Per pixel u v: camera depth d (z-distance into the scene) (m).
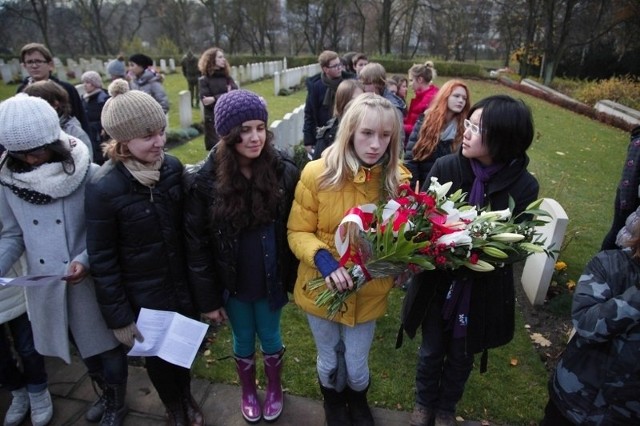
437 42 40.00
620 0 23.78
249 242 1.95
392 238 1.61
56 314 2.00
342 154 1.78
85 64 23.06
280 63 25.27
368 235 1.67
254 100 1.70
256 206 1.84
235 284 2.01
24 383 2.30
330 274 1.75
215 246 1.94
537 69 29.48
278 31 40.81
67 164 1.85
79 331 2.06
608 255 1.57
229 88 6.04
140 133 1.71
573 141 10.33
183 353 1.89
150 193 1.83
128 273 1.92
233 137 1.72
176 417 2.21
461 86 3.22
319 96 4.64
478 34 38.38
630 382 1.50
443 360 2.17
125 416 2.34
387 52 36.09
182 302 2.04
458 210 1.74
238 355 2.26
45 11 34.56
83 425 2.31
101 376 2.25
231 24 37.47
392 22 42.16
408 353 2.89
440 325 2.08
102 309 1.88
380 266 1.70
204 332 1.96
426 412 2.24
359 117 1.70
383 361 2.81
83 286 2.01
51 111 1.80
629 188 2.56
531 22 26.72
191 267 1.96
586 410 1.60
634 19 23.94
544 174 7.42
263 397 2.49
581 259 4.32
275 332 2.25
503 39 36.75
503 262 1.75
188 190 1.88
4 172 1.83
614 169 8.11
